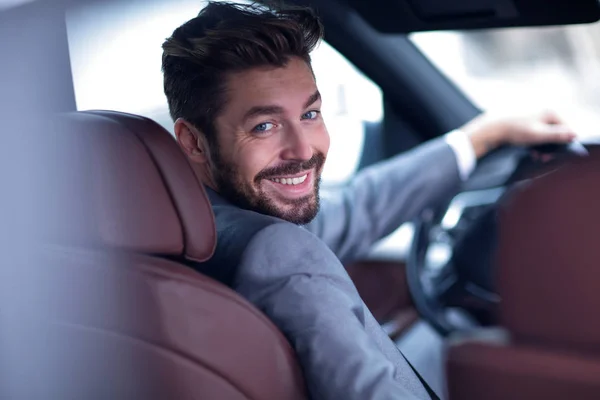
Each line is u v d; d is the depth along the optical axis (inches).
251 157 50.3
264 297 43.8
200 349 40.5
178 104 51.9
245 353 41.6
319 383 42.9
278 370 42.7
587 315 30.2
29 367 41.5
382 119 100.3
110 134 39.8
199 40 49.3
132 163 39.8
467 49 95.0
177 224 40.9
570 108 95.6
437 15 80.6
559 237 30.4
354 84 100.0
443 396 34.9
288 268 43.6
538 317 31.2
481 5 75.9
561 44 97.2
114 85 69.1
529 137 80.2
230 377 41.4
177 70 51.2
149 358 40.6
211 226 42.1
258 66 49.4
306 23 51.7
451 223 91.2
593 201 29.8
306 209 52.4
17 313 40.9
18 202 40.5
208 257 42.6
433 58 94.3
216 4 50.9
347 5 84.3
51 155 40.0
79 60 64.2
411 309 106.2
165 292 39.7
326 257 45.1
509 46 96.0
